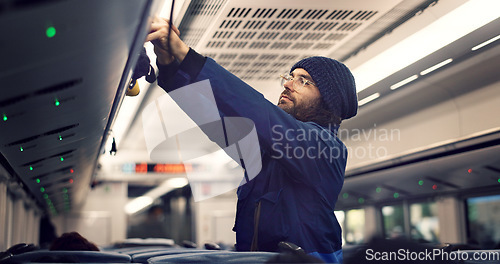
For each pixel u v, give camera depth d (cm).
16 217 589
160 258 121
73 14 100
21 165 312
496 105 624
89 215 1466
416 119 771
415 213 1006
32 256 151
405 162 841
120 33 122
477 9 443
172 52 132
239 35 455
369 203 1127
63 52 118
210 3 390
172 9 128
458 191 859
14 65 115
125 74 167
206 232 1595
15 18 91
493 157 675
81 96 168
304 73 160
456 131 705
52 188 544
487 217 826
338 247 150
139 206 2434
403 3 441
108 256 156
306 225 140
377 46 524
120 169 1345
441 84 652
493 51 532
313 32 454
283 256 100
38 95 150
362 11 420
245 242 152
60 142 256
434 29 477
